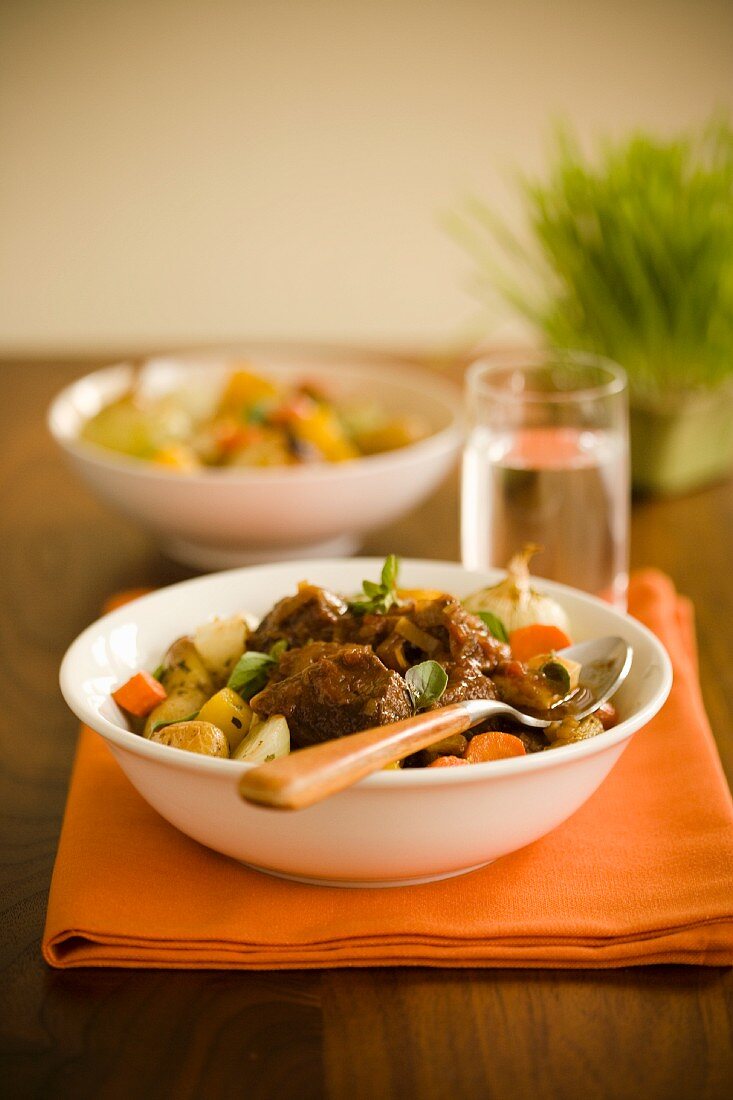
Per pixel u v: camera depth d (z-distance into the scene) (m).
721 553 0.88
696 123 1.90
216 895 0.54
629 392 0.96
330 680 0.54
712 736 0.67
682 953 0.52
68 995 0.51
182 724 0.56
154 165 1.94
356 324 2.04
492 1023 0.49
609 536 0.74
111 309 2.02
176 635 0.65
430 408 1.01
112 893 0.54
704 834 0.57
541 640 0.62
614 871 0.55
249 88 1.90
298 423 0.94
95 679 0.60
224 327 2.03
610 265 0.94
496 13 1.86
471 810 0.51
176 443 0.94
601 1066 0.48
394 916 0.52
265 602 0.68
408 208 1.97
